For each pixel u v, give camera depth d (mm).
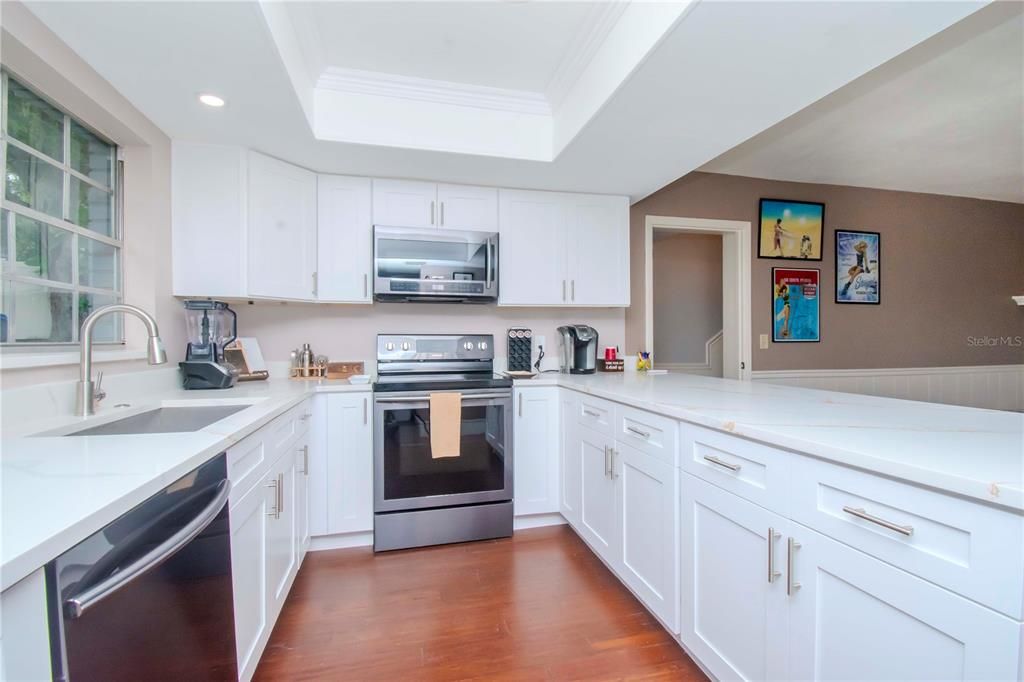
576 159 2277
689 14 1230
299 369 2578
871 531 863
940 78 2123
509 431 2430
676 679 1404
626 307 3229
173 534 824
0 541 522
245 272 2109
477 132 2236
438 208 2611
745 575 1183
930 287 3889
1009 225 4098
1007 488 643
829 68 1487
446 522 2334
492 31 1743
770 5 1195
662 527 1553
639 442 1705
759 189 3467
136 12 1242
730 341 3521
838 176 3449
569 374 2820
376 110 2113
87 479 754
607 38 1679
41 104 1479
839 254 3656
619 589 1910
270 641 1576
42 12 1229
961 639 718
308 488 2139
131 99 1692
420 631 1633
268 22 1332
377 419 2246
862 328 3717
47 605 546
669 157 2250
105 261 1789
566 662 1479
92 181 1725
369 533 2332
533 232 2758
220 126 1920
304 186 2391
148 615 774
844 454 889
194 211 2059
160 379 1924
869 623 869
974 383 3998
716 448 1290
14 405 1190
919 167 3266
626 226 2920
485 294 2607
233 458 1161
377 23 1693
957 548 727
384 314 2789
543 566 2107
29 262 1405
